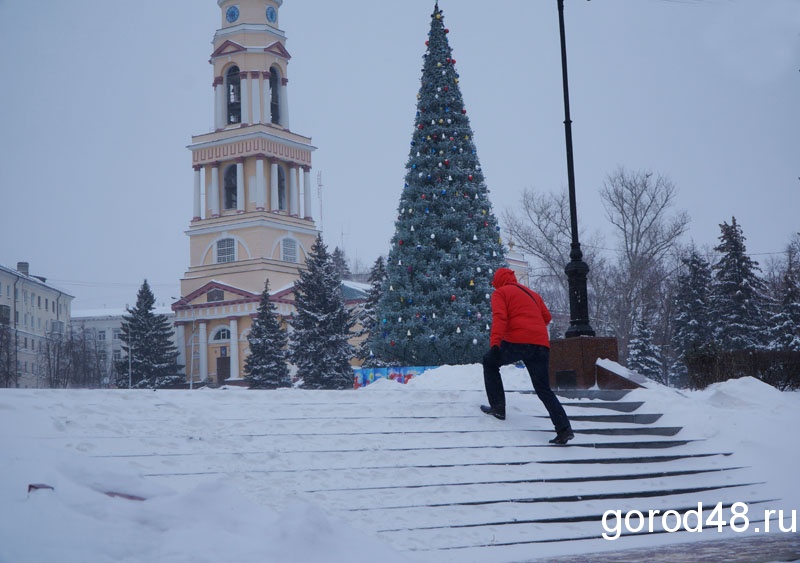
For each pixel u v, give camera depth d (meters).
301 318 63.44
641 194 44.69
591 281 46.28
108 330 128.50
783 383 19.36
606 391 12.53
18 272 91.25
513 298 10.46
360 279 120.88
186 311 85.12
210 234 86.12
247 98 84.69
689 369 20.56
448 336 21.09
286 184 88.06
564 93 14.91
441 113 22.23
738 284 52.78
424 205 21.88
